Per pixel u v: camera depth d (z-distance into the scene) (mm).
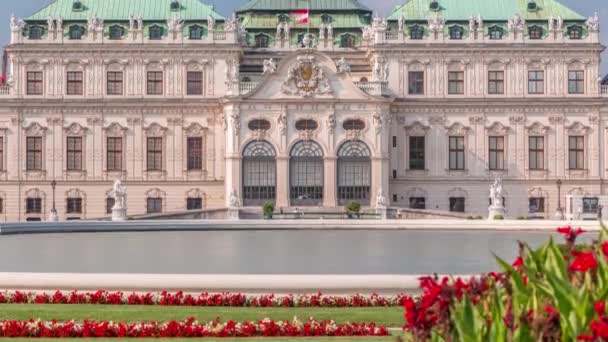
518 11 139000
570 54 135875
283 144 131125
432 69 136500
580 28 136375
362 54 143125
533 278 17406
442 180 136000
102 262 62250
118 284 40312
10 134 135000
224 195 135125
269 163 131500
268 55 143625
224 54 136375
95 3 139750
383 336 30938
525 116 136125
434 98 135750
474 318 16969
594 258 17391
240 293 39375
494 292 17547
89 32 135000
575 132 135750
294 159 131750
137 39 135375
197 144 136125
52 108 135000
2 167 135125
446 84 136375
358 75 141750
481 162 136125
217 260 64000
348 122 131750
